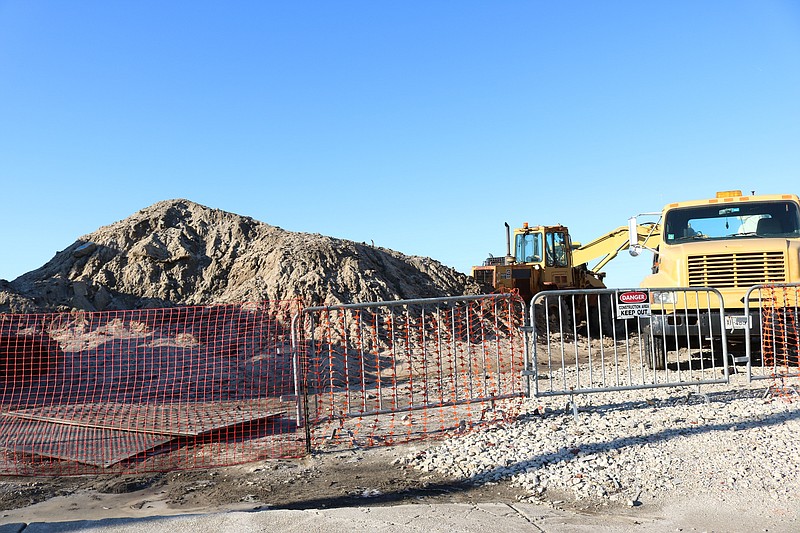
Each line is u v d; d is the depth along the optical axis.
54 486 6.52
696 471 5.68
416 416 8.95
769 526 4.56
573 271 24.20
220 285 25.59
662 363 11.19
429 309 24.31
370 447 7.38
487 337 17.39
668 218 11.74
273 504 5.58
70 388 12.04
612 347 20.69
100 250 27.48
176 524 4.72
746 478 5.44
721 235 11.45
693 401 8.16
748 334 8.75
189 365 14.05
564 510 5.03
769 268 10.39
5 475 6.93
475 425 7.74
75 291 24.03
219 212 30.53
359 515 4.81
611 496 5.29
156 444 7.91
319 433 8.26
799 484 5.26
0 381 11.88
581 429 7.05
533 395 8.73
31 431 8.71
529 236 24.17
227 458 7.35
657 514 4.89
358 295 23.91
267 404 10.75
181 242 27.58
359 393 12.16
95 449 7.74
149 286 25.58
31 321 17.30
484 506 5.06
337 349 17.95
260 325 18.88
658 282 11.02
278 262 25.12
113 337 15.80
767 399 7.99
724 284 10.58
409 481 6.04
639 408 7.93
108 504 5.87
